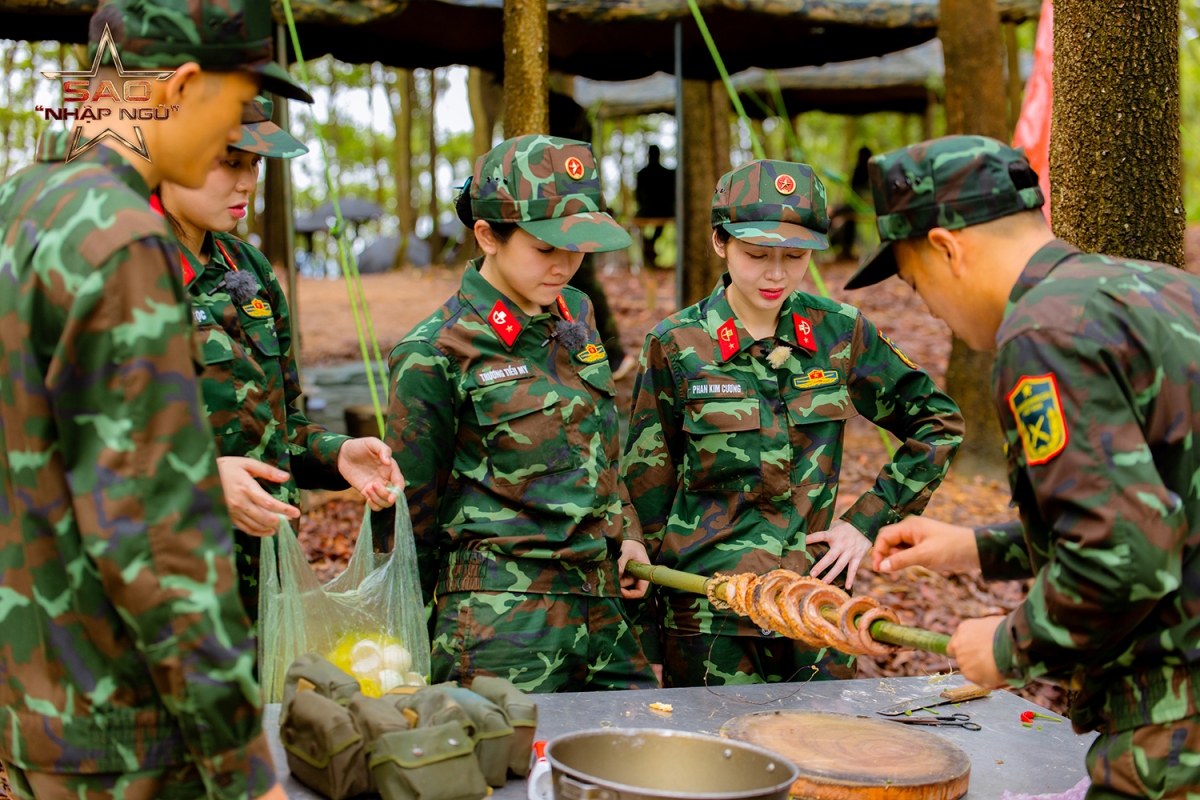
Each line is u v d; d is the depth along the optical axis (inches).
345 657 96.6
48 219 61.9
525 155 107.4
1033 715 102.1
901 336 461.1
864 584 219.8
